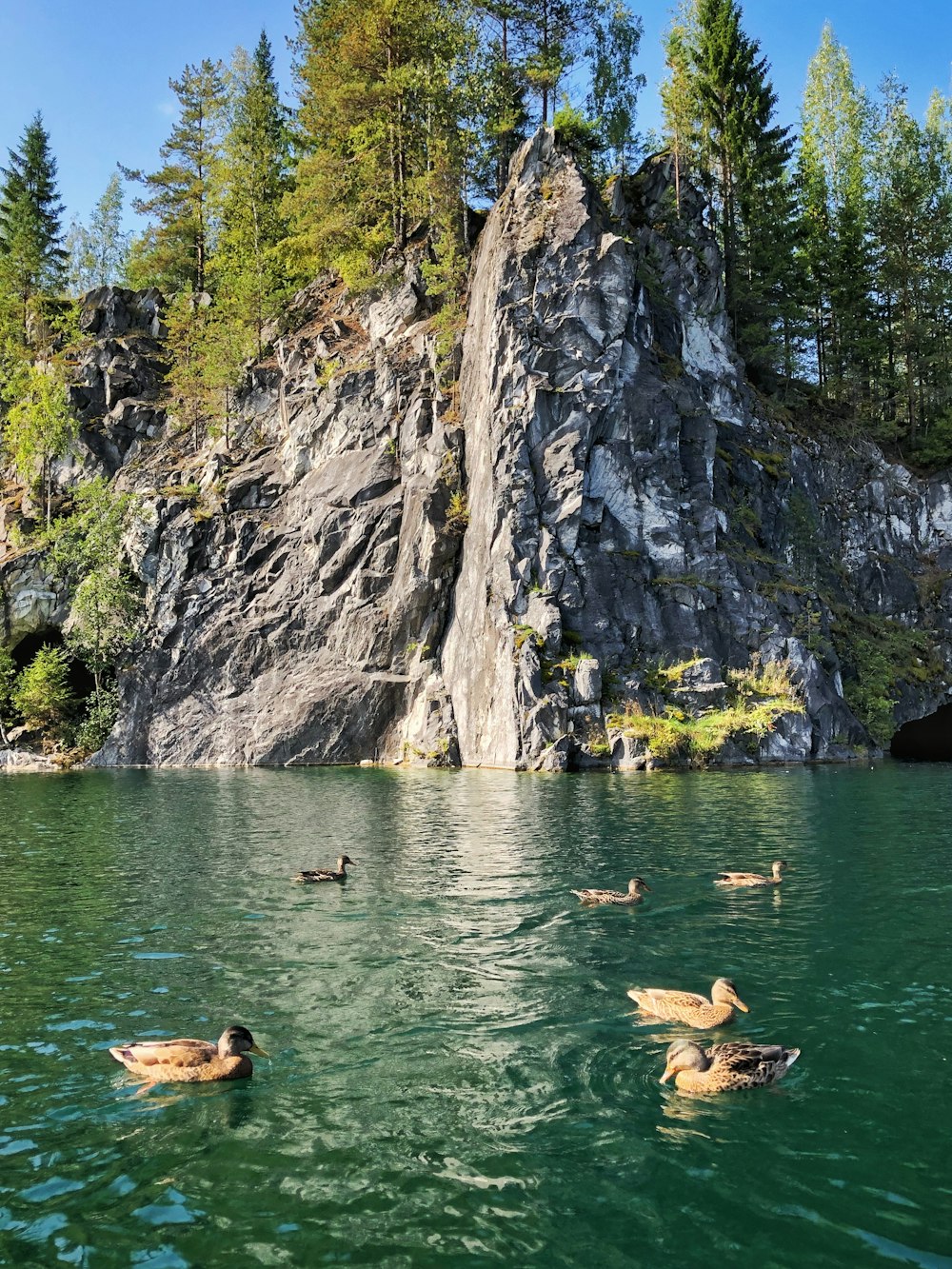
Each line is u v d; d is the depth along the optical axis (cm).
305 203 6250
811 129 7625
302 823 2570
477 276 5309
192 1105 844
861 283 6669
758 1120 811
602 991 1128
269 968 1227
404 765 4622
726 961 1245
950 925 1413
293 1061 935
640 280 5203
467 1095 858
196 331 6725
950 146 7431
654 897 1603
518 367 4656
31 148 8244
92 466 6531
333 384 5725
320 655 5231
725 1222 659
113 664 5575
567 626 4328
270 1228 658
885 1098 849
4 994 1140
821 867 1838
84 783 4091
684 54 6444
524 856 1984
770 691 4406
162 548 5644
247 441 6253
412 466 5272
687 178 5894
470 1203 686
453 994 1120
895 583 5934
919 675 5372
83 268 10681
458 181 5594
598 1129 795
